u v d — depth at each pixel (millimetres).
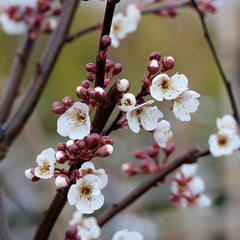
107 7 608
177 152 1916
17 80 830
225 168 1581
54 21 897
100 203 604
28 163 1990
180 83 615
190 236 1687
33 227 1739
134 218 1743
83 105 610
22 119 771
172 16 934
